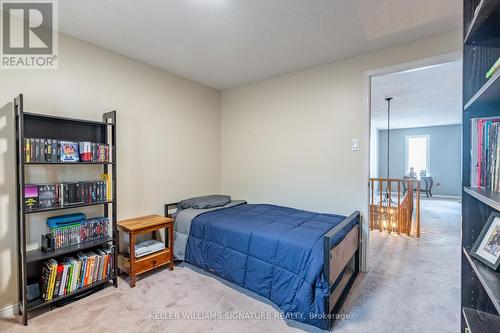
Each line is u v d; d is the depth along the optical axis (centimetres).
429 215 546
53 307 197
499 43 111
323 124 292
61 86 222
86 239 223
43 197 196
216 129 390
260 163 350
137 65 280
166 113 313
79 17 199
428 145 855
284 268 193
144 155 288
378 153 929
